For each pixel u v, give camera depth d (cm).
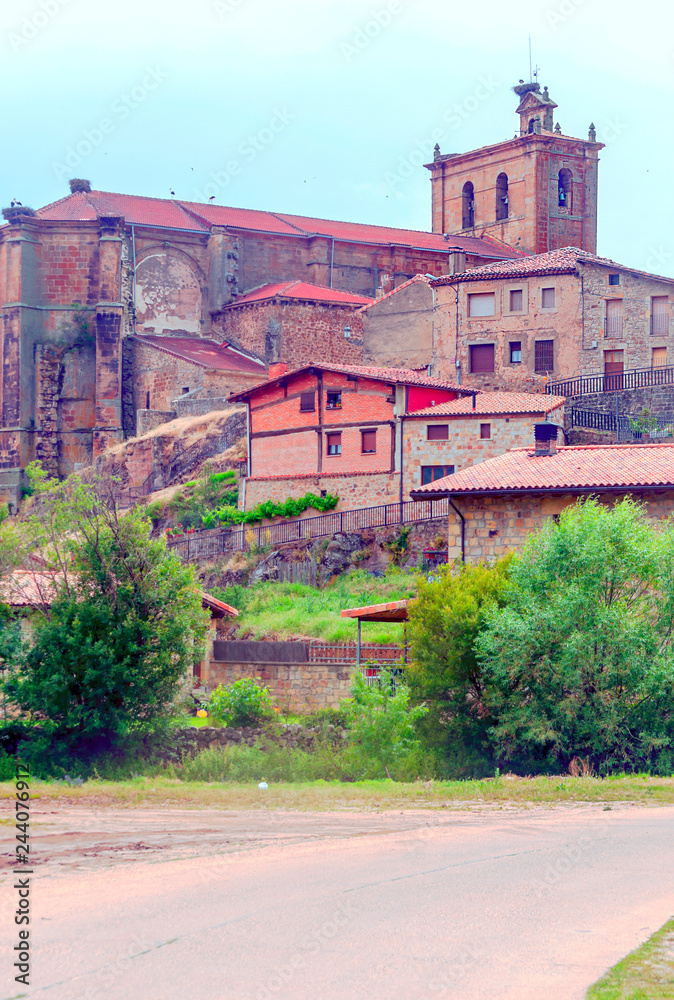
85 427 11188
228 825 2480
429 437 7150
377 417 7631
